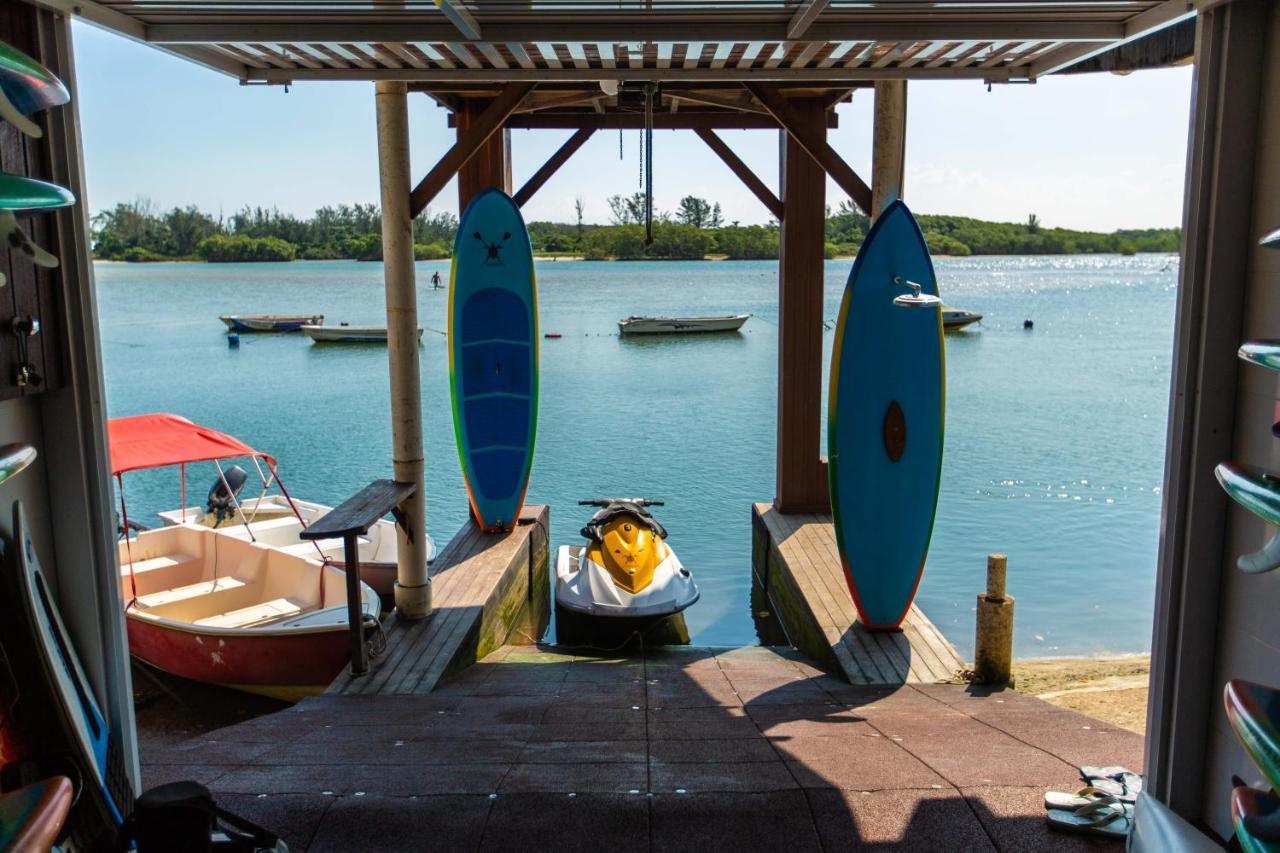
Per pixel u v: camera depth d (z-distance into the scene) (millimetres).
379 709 4750
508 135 9039
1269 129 2400
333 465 14508
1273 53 2383
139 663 7172
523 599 8094
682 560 9703
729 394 19969
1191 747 2654
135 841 2088
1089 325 35906
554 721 4422
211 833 2115
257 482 13594
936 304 5164
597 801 3166
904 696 4805
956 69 4242
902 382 5586
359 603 5336
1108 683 5766
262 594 7863
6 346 2311
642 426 16531
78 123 2570
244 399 20547
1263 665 2402
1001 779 3248
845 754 3625
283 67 4066
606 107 8680
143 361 27734
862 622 5910
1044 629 7336
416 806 3150
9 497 2490
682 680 5531
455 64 4176
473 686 5391
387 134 5855
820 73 4297
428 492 12344
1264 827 1632
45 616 2406
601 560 7508
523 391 8016
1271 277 2389
